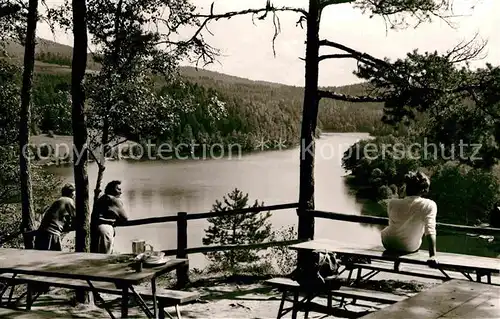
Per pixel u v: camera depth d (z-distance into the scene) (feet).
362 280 23.81
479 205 153.38
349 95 27.43
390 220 18.54
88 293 21.80
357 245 19.80
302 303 16.79
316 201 243.19
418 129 28.19
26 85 37.19
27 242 26.25
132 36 28.55
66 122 35.19
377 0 27.63
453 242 124.47
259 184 296.92
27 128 37.50
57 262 17.16
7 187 56.18
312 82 27.32
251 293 23.49
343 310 16.33
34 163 68.74
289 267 29.99
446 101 27.07
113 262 17.04
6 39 40.68
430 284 23.82
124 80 28.55
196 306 21.24
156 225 185.78
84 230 23.89
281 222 179.73
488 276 16.70
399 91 26.94
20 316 12.49
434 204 17.84
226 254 56.39
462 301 10.54
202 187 276.41
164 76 30.76
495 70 25.80
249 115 557.33
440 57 26.50
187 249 24.98
